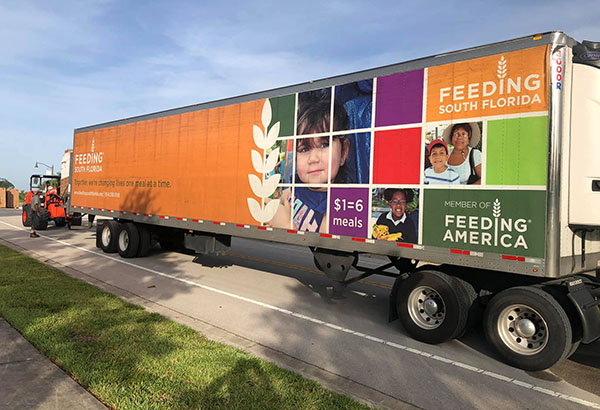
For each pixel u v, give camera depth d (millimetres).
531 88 4848
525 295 4855
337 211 6746
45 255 11672
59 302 6344
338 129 6789
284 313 6844
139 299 7297
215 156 9047
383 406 3846
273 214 7805
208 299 7504
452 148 5457
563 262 4758
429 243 5633
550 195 4668
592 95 4883
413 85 5902
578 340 4848
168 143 10320
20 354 4445
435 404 3943
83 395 3615
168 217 10203
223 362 4398
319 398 3721
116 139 12211
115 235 11992
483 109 5203
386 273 7078
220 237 9680
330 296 8086
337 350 5289
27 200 20562
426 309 5668
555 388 4395
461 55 5441
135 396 3594
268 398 3666
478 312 5621
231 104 8750
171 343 4891
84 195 13727
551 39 4742
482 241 5145
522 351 4863
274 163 7816
